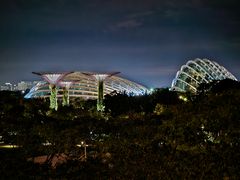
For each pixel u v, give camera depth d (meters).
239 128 27.34
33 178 30.09
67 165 32.91
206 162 24.98
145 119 52.28
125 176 27.61
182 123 32.09
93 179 29.44
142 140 35.19
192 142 28.45
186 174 24.42
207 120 29.73
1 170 30.64
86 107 118.00
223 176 22.81
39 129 51.53
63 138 45.81
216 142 27.42
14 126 52.81
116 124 55.47
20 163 32.66
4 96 86.75
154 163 28.17
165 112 49.22
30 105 89.38
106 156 35.03
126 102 98.50
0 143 49.16
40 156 40.47
